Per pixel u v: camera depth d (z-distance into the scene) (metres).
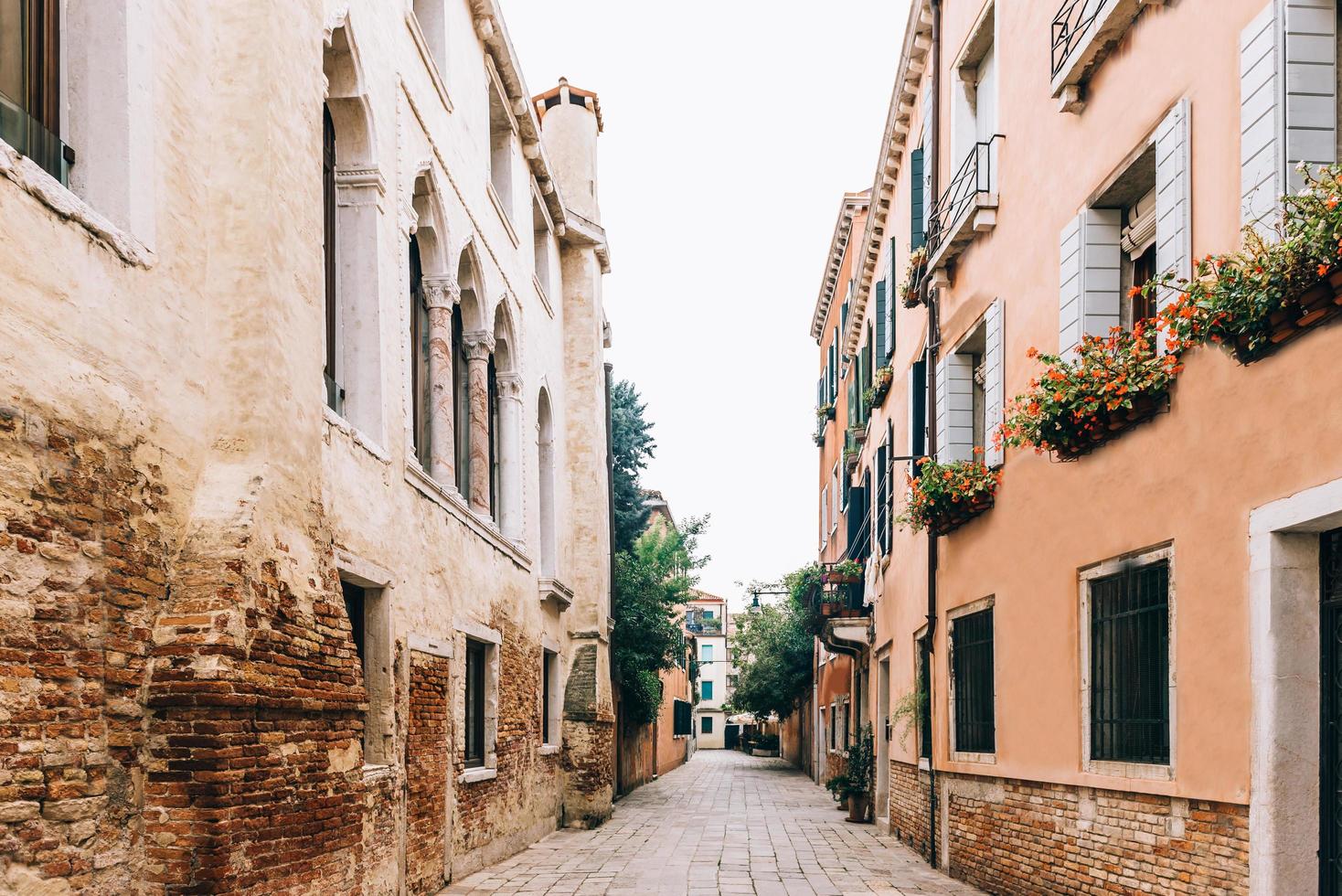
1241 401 5.77
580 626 17.58
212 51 5.83
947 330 11.69
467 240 11.46
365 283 8.34
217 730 4.91
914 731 13.11
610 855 12.71
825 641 19.20
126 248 4.86
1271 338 5.33
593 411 18.25
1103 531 7.47
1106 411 7.07
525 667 13.98
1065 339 8.10
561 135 19.28
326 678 6.20
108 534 4.66
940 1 12.14
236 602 5.17
